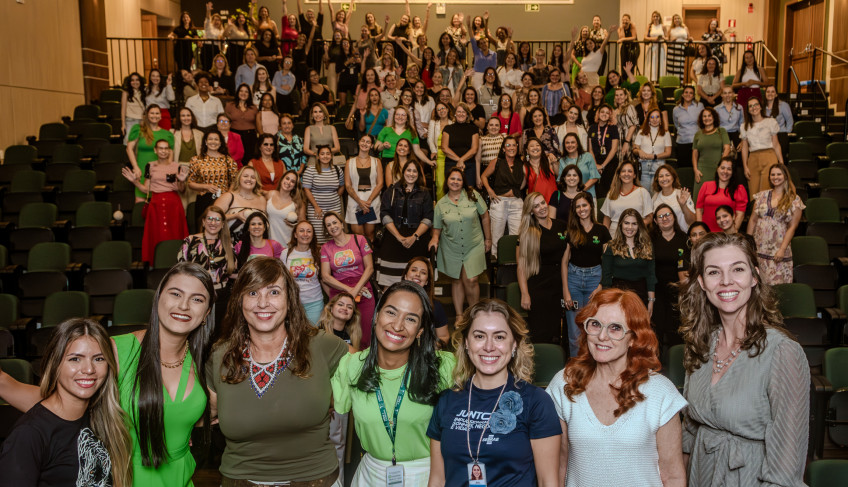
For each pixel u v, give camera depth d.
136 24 14.97
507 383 2.33
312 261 5.18
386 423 2.49
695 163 7.91
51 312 5.34
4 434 4.09
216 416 2.81
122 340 2.44
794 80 14.35
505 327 2.29
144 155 7.17
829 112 11.77
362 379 2.49
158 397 2.37
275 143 7.15
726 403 2.26
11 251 6.93
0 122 9.45
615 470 2.22
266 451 2.49
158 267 6.35
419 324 2.44
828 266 6.15
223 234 5.04
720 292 2.27
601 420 2.25
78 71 11.76
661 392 2.22
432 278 4.27
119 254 6.43
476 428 2.29
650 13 15.55
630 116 8.48
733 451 2.25
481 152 7.45
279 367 2.45
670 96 12.27
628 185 6.29
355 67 10.89
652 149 7.86
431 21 15.67
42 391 2.17
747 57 10.33
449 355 2.59
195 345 2.52
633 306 2.27
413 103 8.67
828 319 5.30
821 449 4.25
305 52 11.04
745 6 15.35
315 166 6.79
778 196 6.07
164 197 6.68
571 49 10.99
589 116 9.09
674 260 5.22
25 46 10.11
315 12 15.45
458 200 5.92
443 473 2.40
